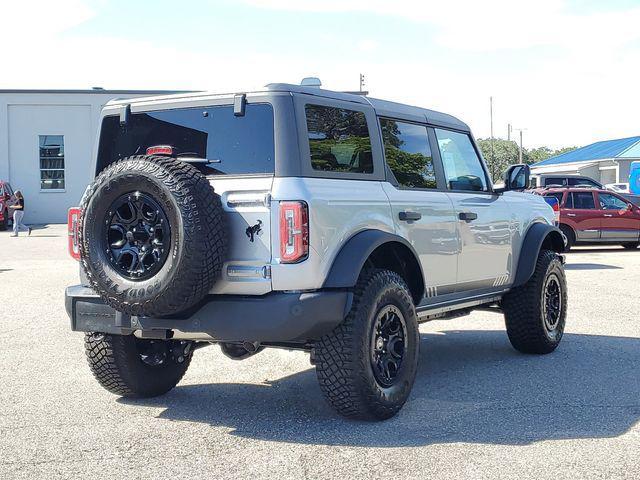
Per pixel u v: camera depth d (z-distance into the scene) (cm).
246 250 525
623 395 631
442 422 558
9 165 4172
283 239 517
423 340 908
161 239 506
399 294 574
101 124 623
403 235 612
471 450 493
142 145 602
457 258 685
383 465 467
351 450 497
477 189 744
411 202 626
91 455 495
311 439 522
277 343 577
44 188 4212
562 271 824
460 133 734
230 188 534
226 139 554
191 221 496
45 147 4197
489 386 668
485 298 749
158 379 636
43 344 877
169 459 485
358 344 540
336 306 527
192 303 513
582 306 1136
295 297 514
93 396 650
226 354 659
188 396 649
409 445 505
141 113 603
